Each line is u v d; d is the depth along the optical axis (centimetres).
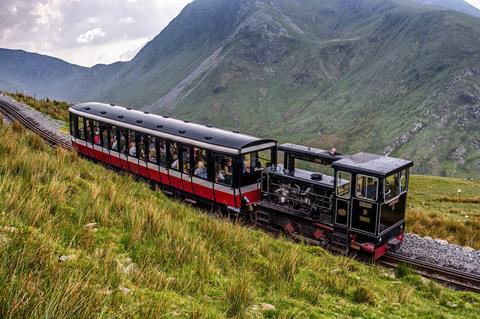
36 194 968
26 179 1111
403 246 1702
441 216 2377
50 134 3186
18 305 457
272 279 998
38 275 564
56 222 874
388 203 1511
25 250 615
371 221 1489
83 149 2716
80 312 505
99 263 730
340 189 1561
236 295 777
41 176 1167
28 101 4528
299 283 1002
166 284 760
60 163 1383
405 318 941
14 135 1739
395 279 1309
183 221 1288
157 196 1622
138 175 2314
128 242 921
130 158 2345
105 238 911
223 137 1922
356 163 1557
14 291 486
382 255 1571
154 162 2195
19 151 1338
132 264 804
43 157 1360
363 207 1504
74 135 2789
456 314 1077
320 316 813
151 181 2244
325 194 1655
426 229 2042
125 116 2431
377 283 1219
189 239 1051
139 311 597
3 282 501
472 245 1894
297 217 1705
